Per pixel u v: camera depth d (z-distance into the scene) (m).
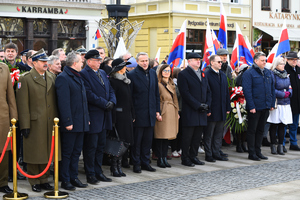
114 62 7.76
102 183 7.34
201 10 27.17
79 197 6.50
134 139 8.15
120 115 7.65
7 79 6.67
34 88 6.72
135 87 8.07
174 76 9.59
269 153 10.16
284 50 11.31
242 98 9.96
